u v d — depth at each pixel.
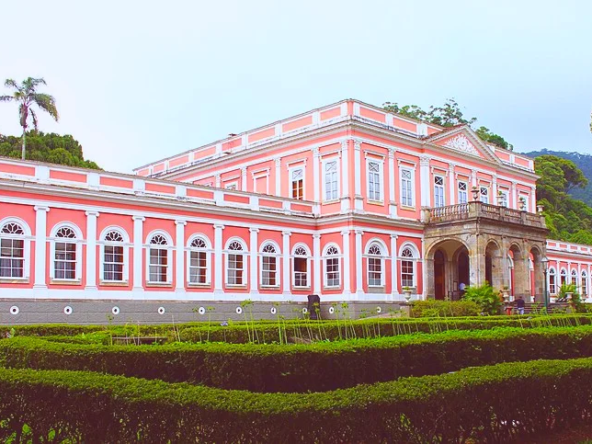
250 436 6.43
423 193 38.25
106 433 6.99
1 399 7.31
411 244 37.34
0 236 25.09
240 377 8.84
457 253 39.97
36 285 25.84
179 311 30.12
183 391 6.90
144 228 29.45
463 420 7.87
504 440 8.45
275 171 38.50
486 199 43.16
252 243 33.47
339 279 34.81
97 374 7.65
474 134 41.88
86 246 27.45
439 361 10.50
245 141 40.69
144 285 29.19
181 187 31.09
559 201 83.25
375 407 6.84
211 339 14.24
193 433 6.61
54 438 7.25
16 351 10.26
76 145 56.31
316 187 36.28
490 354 11.27
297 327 15.58
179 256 30.55
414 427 7.21
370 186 35.59
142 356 9.21
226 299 31.98
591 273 56.59
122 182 29.00
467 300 32.34
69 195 27.02
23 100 45.22
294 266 35.31
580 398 9.40
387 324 17.38
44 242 26.23
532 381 8.65
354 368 9.37
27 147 51.28
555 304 38.72
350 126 34.56
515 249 38.16
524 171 47.12
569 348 12.70
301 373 8.95
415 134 38.81
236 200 33.22
